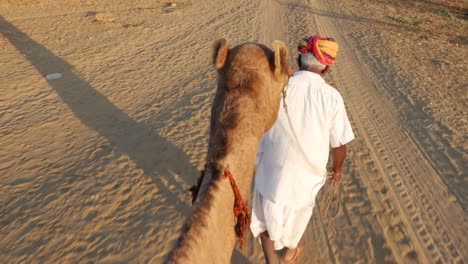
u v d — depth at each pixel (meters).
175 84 8.41
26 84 7.90
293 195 2.82
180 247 1.62
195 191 2.05
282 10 17.44
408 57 11.51
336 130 2.77
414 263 4.04
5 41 10.29
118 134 6.25
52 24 12.20
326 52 2.74
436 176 5.67
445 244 4.36
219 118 1.92
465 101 8.41
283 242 3.00
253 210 2.99
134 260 3.87
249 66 1.99
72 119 6.68
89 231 4.24
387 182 5.44
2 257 3.89
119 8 15.13
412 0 23.61
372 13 18.28
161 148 5.88
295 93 2.72
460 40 14.40
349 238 4.32
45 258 3.89
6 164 5.38
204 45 11.39
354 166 5.76
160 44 11.20
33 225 4.31
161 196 4.82
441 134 6.89
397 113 7.66
